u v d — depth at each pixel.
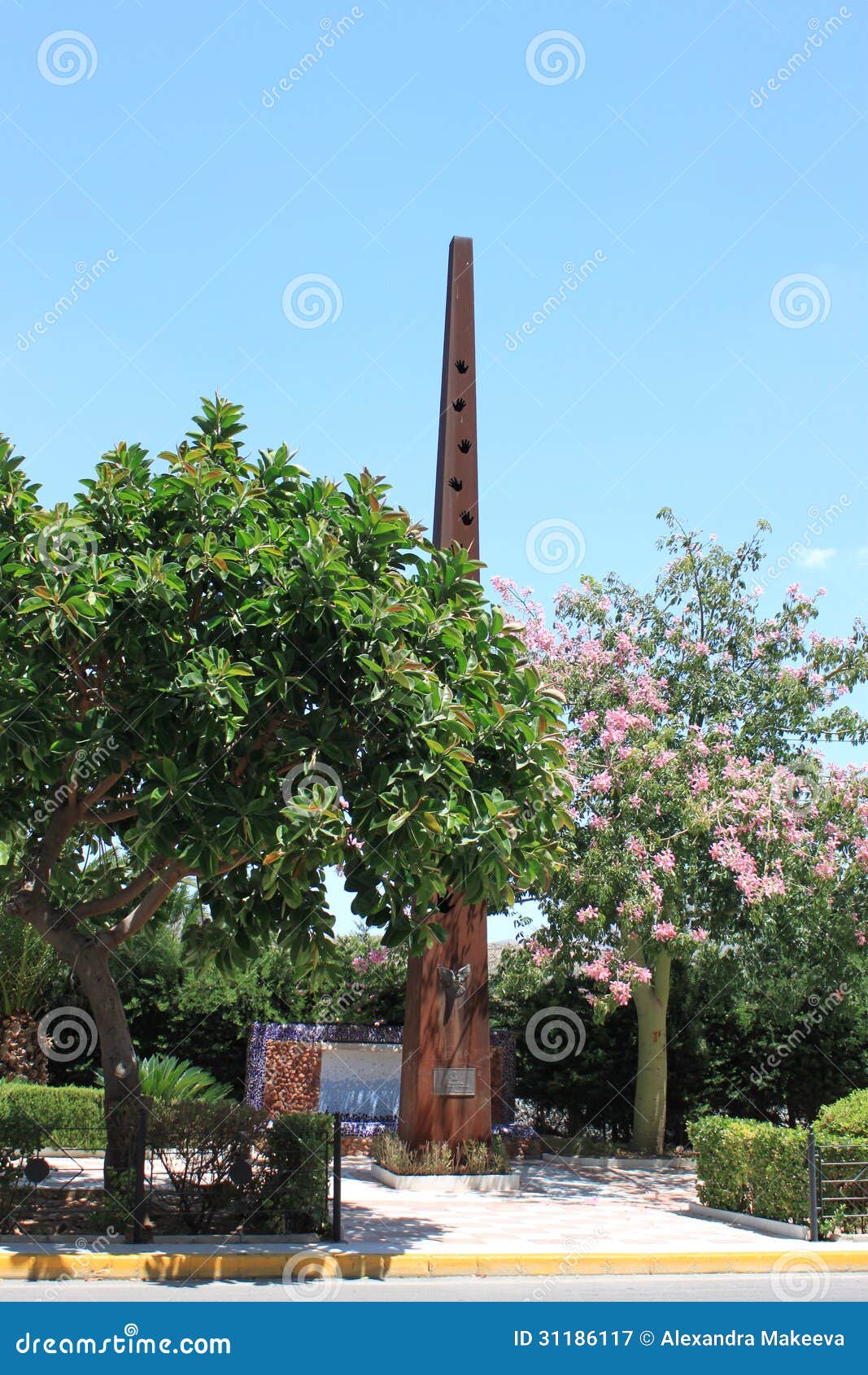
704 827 16.14
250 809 9.98
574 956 17.02
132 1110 11.30
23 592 10.21
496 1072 21.05
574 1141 20.22
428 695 10.17
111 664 11.11
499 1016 22.30
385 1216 12.97
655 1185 16.81
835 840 16.50
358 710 10.39
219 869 10.18
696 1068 21.50
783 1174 12.55
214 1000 21.05
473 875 10.67
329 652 10.42
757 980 19.39
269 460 11.73
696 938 17.03
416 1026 16.83
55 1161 17.05
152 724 10.27
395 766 10.16
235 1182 11.00
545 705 11.65
